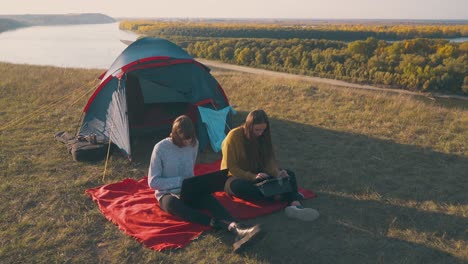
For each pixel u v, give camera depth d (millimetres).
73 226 4621
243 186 4902
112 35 164250
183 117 4449
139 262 3967
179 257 4027
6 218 4793
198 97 7492
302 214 4723
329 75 56875
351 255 4074
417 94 45062
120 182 5742
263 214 4832
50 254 4090
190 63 7871
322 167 6430
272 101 10805
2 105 10141
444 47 59281
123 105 6930
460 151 7195
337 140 7781
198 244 4234
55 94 11344
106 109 7371
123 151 6703
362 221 4766
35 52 72625
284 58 66500
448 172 6270
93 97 7695
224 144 5082
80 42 113812
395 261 3967
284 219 4785
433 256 4055
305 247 4207
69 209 5055
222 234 4418
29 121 8891
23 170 6262
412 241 4328
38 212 4965
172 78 7520
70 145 6996
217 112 7609
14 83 12234
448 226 4645
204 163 6699
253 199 5051
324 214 4926
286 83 13062
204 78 7875
